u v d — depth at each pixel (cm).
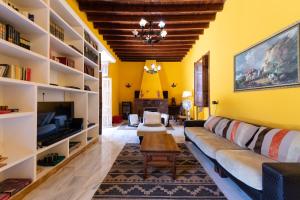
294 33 250
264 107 317
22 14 246
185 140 539
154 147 311
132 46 805
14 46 223
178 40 738
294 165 170
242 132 316
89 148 467
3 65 236
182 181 281
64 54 417
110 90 852
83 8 470
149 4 486
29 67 292
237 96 411
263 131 278
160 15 541
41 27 280
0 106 239
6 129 256
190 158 390
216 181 280
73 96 448
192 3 484
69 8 378
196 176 299
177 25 607
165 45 809
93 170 324
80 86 437
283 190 151
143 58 1049
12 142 256
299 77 243
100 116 581
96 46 562
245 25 376
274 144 239
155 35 536
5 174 251
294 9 251
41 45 294
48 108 325
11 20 245
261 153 259
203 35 670
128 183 274
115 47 820
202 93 649
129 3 479
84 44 463
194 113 806
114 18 532
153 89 1065
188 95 839
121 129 750
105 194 242
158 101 1063
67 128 397
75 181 280
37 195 238
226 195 240
